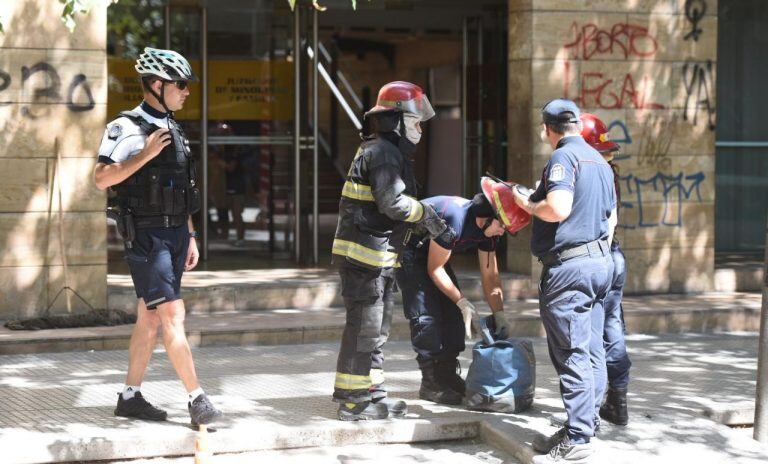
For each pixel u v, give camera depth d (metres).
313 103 13.87
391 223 7.08
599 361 6.88
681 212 12.69
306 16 13.93
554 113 6.62
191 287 11.25
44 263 10.65
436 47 20.77
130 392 7.25
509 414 7.46
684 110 12.64
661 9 12.50
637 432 7.12
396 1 14.42
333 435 7.04
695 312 11.35
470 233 7.55
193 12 13.88
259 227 14.09
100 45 10.70
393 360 9.58
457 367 7.86
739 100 14.25
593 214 6.50
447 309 7.77
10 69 10.45
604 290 6.67
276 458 6.78
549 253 6.52
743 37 14.21
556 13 12.15
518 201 6.67
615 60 12.38
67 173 10.66
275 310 11.38
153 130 7.00
